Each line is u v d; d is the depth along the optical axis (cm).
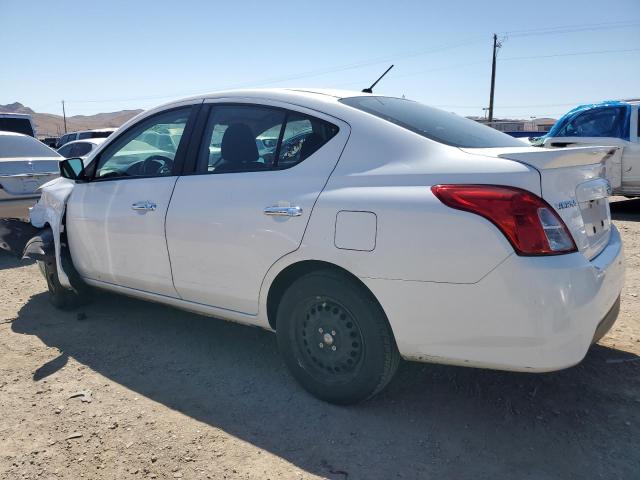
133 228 377
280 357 378
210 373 355
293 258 296
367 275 270
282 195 302
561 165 258
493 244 240
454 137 301
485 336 249
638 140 888
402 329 266
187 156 360
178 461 262
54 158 781
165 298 379
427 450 267
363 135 292
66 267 443
